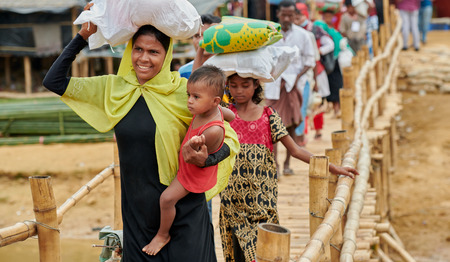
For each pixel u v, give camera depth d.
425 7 19.20
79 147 13.65
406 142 14.76
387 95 14.03
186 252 3.02
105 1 2.99
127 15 2.93
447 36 21.09
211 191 3.17
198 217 3.08
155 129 2.98
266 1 16.39
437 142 14.44
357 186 5.57
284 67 4.22
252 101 4.02
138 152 2.99
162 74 3.01
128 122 3.00
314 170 4.04
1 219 11.22
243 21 4.06
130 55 3.08
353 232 4.62
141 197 3.03
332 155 4.58
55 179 12.17
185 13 2.91
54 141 13.88
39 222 3.47
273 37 3.91
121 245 3.62
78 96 3.07
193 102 2.92
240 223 3.80
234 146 3.10
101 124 3.08
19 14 18.88
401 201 12.11
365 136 7.41
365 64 10.79
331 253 4.43
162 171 3.00
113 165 5.06
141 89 3.03
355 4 12.98
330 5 11.26
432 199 12.07
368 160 6.25
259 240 2.67
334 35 10.69
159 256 3.04
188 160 2.82
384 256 8.09
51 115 14.32
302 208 6.56
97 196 11.74
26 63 19.19
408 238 10.70
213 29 3.92
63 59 3.02
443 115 15.73
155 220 3.04
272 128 3.84
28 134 14.51
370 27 16.16
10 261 9.13
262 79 3.90
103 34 3.00
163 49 2.99
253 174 3.78
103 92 3.10
